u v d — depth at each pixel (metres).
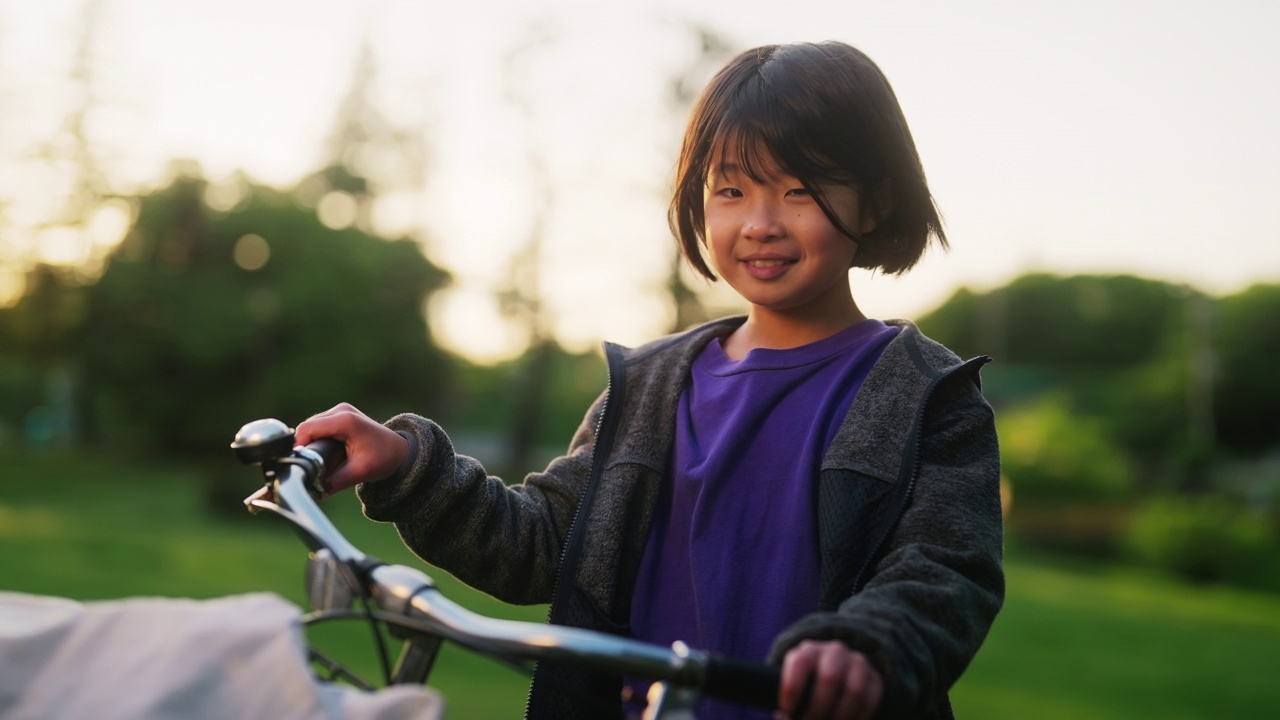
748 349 1.25
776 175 1.15
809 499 1.10
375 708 0.67
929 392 1.08
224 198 27.30
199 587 11.33
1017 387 38.66
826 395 1.15
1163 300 39.88
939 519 1.01
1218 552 23.45
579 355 29.17
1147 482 33.06
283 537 18.41
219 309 25.80
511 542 1.19
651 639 1.14
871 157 1.17
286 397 25.88
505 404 36.00
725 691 0.74
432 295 29.00
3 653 0.69
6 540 13.84
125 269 26.12
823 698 0.75
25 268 28.88
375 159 30.73
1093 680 9.56
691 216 1.29
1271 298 36.03
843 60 1.20
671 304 24.69
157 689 0.66
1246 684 9.77
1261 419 35.28
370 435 1.08
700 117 1.22
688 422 1.21
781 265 1.16
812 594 1.07
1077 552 25.08
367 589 0.81
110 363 26.00
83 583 11.16
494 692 6.21
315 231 26.95
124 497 22.88
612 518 1.17
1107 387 37.41
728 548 1.11
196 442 26.58
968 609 0.91
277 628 0.69
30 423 32.28
